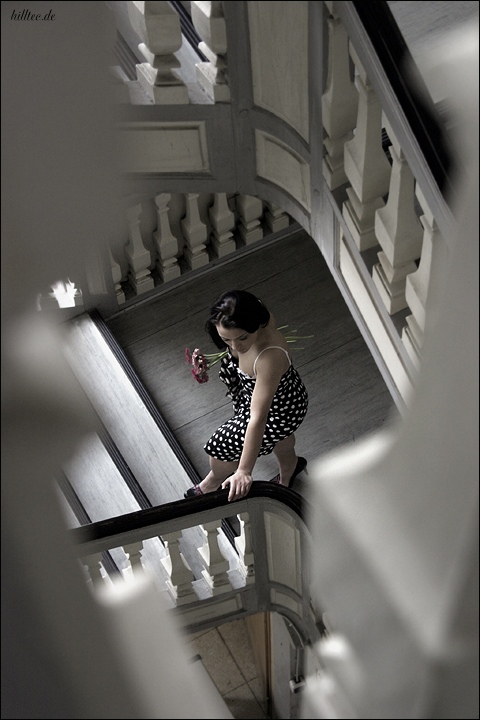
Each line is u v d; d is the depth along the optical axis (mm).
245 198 4766
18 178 406
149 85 2752
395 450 565
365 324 3045
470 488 493
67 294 4770
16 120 399
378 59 2045
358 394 4586
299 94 2660
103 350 4754
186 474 4383
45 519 437
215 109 2865
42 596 444
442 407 499
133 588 611
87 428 441
